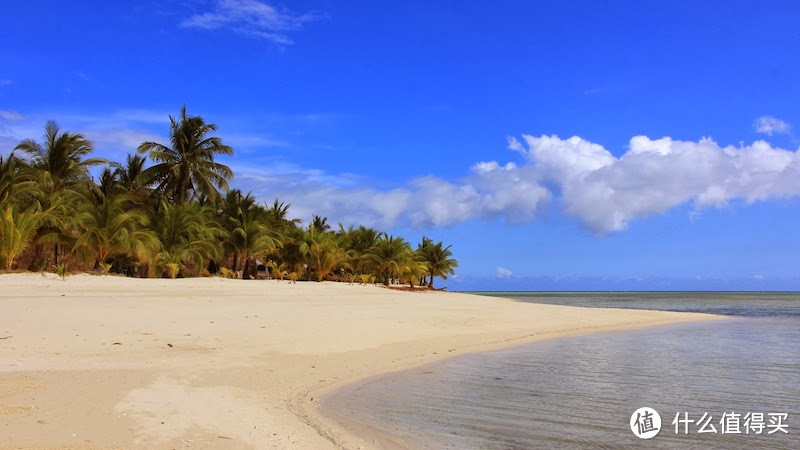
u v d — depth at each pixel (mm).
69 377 9930
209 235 44688
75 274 32781
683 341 21766
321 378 11883
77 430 6973
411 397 10508
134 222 39500
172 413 8062
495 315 28672
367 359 14625
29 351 12336
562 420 9023
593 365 14977
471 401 10266
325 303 28234
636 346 19750
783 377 13422
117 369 10984
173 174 50312
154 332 15781
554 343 20422
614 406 10094
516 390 11375
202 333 16234
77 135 44531
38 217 33344
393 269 62438
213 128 51625
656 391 11555
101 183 48812
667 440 8141
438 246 73562
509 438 7961
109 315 17953
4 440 6426
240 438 7164
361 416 8953
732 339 22844
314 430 7922
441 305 32281
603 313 36531
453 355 16406
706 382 12695
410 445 7504
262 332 17234
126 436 6871
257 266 60719
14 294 22422
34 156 44219
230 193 53656
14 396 8414
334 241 57812
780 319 38375
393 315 25203
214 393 9562
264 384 10781
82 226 36156
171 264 39344
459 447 7484
